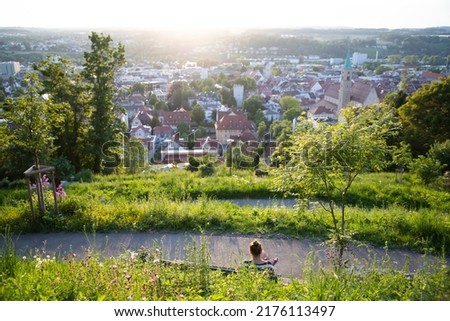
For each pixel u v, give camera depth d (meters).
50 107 10.57
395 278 6.46
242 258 8.27
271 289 5.87
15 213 10.82
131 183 15.91
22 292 5.31
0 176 19.02
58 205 11.01
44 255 8.84
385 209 12.02
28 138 10.17
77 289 5.64
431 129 29.12
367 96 100.69
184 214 10.55
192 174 18.42
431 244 9.34
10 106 9.99
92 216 10.49
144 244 9.42
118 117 27.31
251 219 10.57
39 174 10.36
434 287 6.01
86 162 25.56
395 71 169.00
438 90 29.20
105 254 8.92
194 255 6.79
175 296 5.62
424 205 13.94
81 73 24.47
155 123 101.25
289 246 9.27
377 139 7.60
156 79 196.00
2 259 6.70
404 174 18.45
